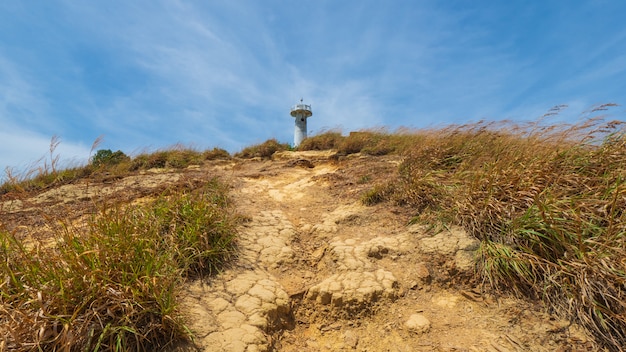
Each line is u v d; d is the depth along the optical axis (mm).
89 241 2703
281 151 11305
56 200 5734
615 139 3885
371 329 2771
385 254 3572
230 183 6422
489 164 4168
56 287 2258
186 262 3070
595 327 2348
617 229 2756
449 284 3111
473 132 5586
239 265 3410
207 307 2703
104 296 2219
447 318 2758
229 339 2371
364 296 2984
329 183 6418
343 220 4516
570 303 2504
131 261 2572
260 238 4035
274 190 6270
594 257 2615
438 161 5020
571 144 3986
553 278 2695
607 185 3271
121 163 9641
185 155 10586
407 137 9281
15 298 2236
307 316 2992
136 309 2256
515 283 2873
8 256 2635
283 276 3436
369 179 6051
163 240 3262
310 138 11969
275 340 2648
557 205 3160
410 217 4230
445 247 3439
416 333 2645
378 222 4301
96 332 2119
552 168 3664
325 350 2631
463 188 4062
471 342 2455
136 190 6004
